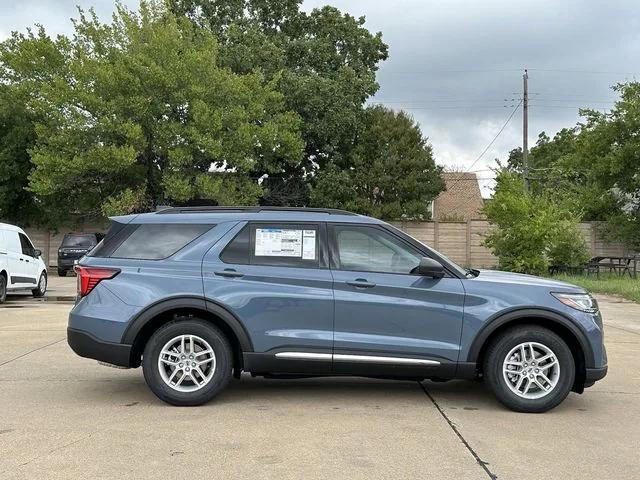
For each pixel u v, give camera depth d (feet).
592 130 88.07
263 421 17.87
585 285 62.95
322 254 19.67
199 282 19.29
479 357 19.57
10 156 87.04
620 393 21.98
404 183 101.35
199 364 19.34
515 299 19.17
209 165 85.71
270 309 19.13
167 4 87.30
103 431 16.80
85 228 94.99
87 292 19.52
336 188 97.35
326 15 105.70
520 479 13.71
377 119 104.37
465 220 98.17
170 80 78.28
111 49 84.02
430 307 19.08
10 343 30.50
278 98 87.10
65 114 78.54
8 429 16.94
